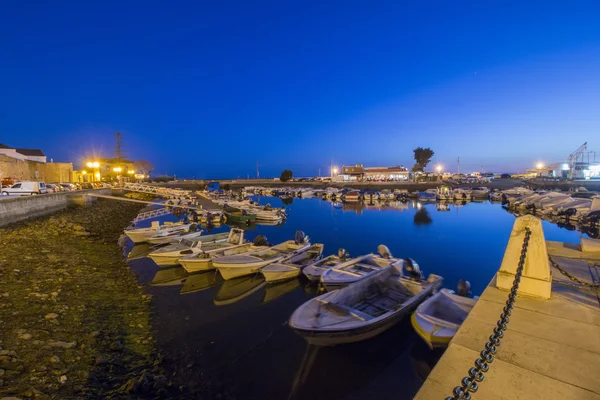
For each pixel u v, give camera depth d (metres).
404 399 6.95
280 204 52.62
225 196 57.03
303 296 12.48
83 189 44.72
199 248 16.09
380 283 10.69
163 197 59.66
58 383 6.13
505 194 52.28
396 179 98.56
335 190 68.62
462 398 2.16
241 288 13.20
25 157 60.44
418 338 8.93
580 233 27.23
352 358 8.23
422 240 23.03
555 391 2.69
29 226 20.80
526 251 4.48
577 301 4.43
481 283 13.96
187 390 6.95
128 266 16.05
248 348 8.74
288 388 7.23
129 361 7.70
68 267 13.47
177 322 10.20
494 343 2.70
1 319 7.99
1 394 5.49
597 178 78.94
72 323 8.59
